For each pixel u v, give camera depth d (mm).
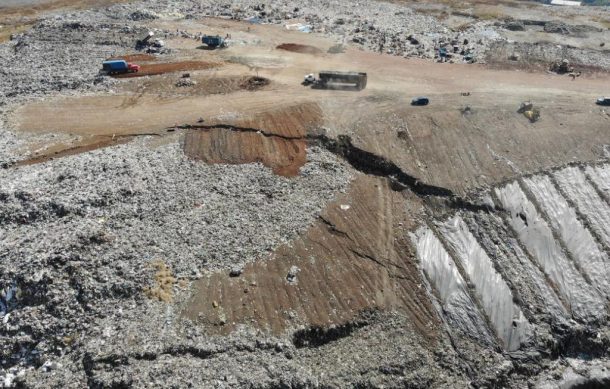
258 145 44094
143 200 37125
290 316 30906
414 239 37125
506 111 49594
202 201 37781
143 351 27797
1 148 42781
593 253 37781
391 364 29422
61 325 28969
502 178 42125
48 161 41125
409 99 51469
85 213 35594
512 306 34000
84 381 26781
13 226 34594
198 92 52594
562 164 43969
